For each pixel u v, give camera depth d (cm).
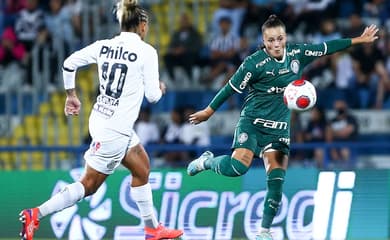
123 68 2959
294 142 5334
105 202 3916
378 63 5875
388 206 3869
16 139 5859
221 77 5981
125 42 2983
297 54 3097
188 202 3925
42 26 6181
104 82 2991
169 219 3922
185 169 3947
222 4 6178
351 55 5866
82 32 6159
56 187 3994
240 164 3114
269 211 3167
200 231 3909
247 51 5959
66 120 5903
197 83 6009
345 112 5509
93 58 3027
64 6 6250
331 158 5084
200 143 5469
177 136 5481
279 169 3144
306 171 3912
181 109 5512
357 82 5869
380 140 5841
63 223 3906
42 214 2972
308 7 6100
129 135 3008
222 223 3903
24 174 4012
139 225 3888
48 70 6044
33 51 6038
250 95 3141
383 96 5881
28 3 6228
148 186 3136
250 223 3891
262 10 6044
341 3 6178
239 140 3139
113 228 3900
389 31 6016
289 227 3869
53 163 5450
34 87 6038
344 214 3875
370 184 3888
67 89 3069
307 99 3008
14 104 6116
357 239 3841
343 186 3888
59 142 5881
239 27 6088
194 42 6016
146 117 5525
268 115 3108
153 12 6512
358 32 5881
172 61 6009
